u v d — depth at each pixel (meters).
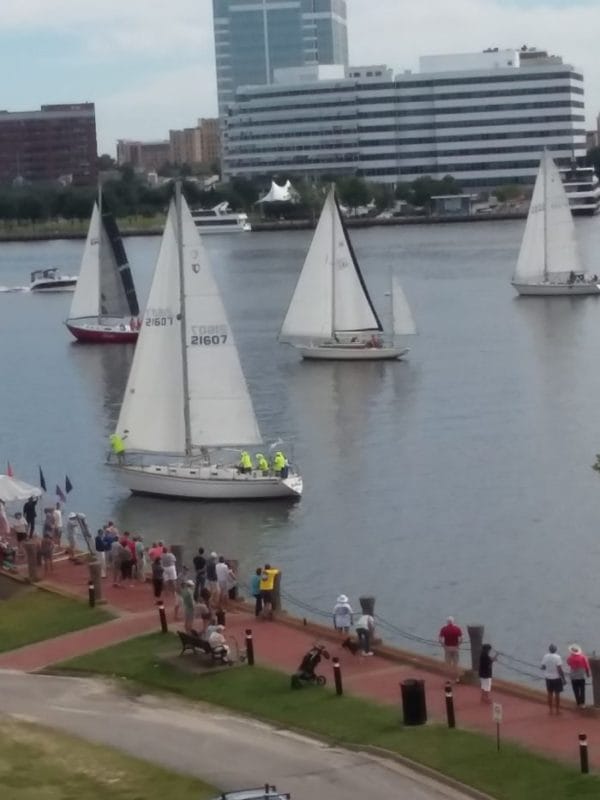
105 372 173.12
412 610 76.75
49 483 111.75
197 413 102.81
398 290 174.38
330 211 172.12
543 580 81.19
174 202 99.75
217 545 92.12
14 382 168.38
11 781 46.62
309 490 105.56
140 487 104.56
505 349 176.38
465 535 91.50
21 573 73.19
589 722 51.31
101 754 49.28
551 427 125.56
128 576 71.06
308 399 145.62
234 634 62.47
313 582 82.75
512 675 65.75
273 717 52.88
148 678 57.50
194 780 46.97
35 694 56.47
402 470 110.94
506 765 47.56
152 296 102.06
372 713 52.62
